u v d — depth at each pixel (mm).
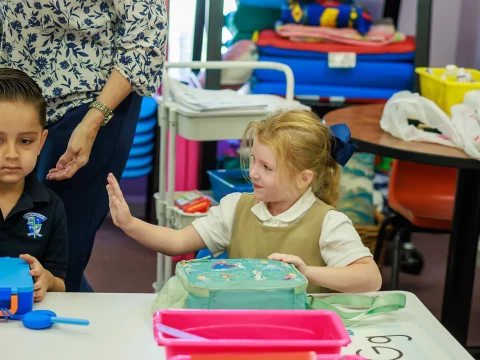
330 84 3297
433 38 3881
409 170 2912
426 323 1289
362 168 3182
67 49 1802
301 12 3242
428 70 2602
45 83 1810
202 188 3301
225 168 3379
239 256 1501
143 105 3375
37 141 1443
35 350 1120
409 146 2143
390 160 3543
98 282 3057
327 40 3268
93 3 1775
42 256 1549
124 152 1893
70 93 1807
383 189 3490
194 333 1053
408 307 1354
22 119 1396
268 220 1487
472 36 3799
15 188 1501
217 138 2416
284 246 1472
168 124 2617
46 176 1830
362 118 2541
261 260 1282
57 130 1828
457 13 3848
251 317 1062
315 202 1502
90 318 1241
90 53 1807
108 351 1129
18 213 1498
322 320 1063
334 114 2598
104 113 1757
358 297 1344
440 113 2191
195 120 2381
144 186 3912
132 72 1765
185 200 2613
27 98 1410
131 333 1194
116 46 1798
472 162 2043
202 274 1191
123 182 3898
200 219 1555
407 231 2787
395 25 3627
